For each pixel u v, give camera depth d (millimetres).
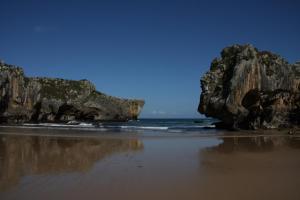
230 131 39469
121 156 17000
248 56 39781
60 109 84062
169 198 8875
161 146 22094
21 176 11500
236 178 11398
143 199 8758
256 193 9430
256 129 40406
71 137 29328
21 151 18781
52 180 10852
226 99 38500
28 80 78312
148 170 12820
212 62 45094
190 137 30094
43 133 34750
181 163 14672
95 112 92188
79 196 8938
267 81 39469
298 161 15430
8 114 68750
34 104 77938
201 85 43188
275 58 41500
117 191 9508
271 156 17203
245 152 18906
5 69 69125
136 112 109875
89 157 16516
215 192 9508
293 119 40969
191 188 9953
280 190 9773
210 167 13609
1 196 8867
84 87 93250
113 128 49000
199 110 43469
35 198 8688
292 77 41000
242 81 38531
